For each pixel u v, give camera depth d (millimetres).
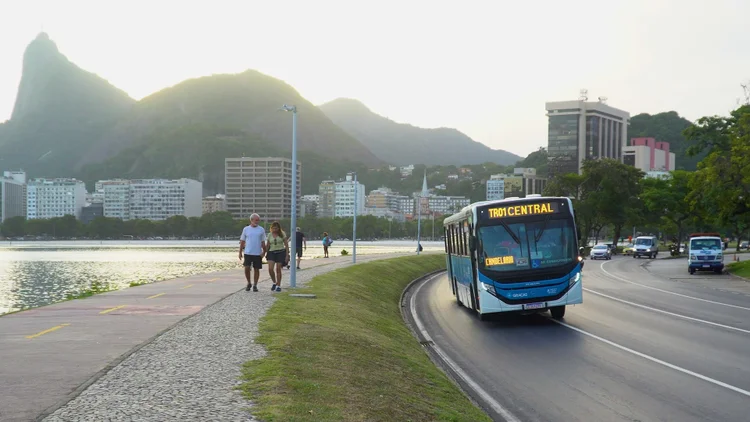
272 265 24688
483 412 10055
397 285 39344
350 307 21344
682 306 25453
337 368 10922
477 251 20625
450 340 18469
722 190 50188
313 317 17500
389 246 176000
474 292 21750
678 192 95938
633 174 102688
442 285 41500
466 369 14070
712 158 52250
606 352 15227
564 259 20375
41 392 8750
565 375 12961
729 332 18078
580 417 9984
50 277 83688
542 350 15961
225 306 19672
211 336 13766
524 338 18062
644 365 13586
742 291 33281
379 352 13422
